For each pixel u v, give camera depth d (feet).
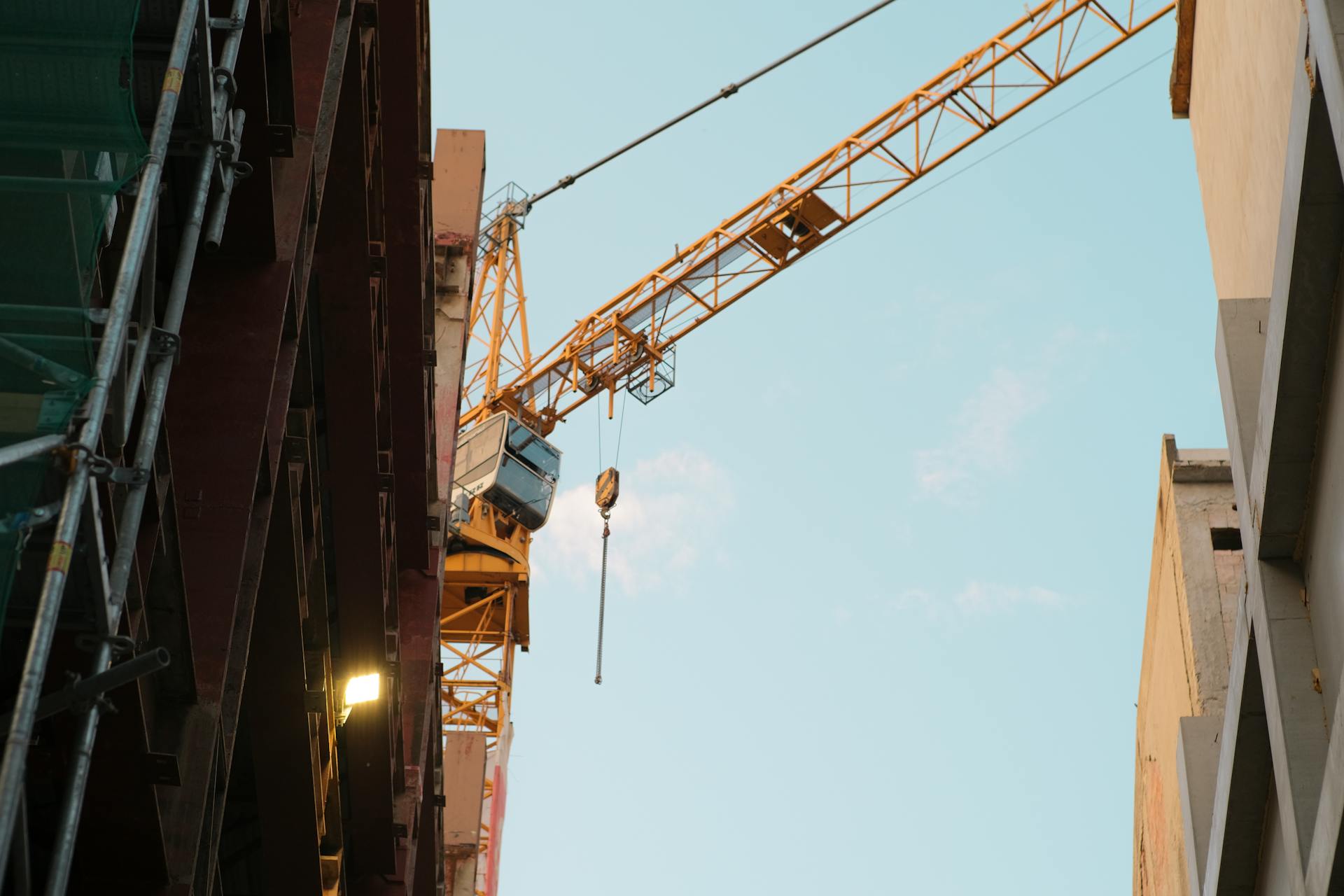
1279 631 81.51
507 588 284.00
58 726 52.75
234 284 68.95
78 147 47.70
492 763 263.29
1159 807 153.69
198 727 59.16
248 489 64.18
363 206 91.45
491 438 282.77
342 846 101.45
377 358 98.27
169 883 57.00
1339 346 73.36
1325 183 69.82
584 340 323.78
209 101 54.80
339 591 103.91
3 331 47.44
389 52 111.86
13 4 47.73
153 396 49.73
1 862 36.17
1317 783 77.61
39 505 44.62
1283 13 96.94
